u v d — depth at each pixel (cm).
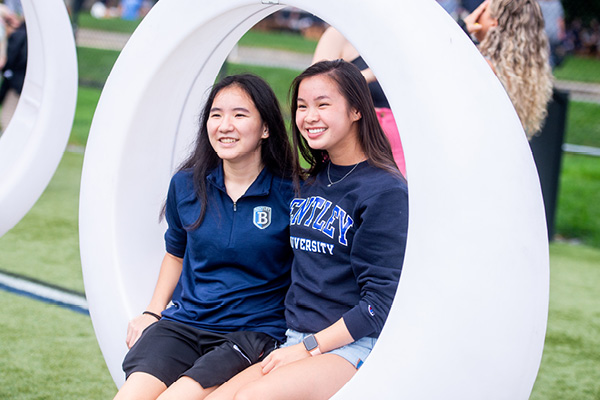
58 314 355
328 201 198
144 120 228
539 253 168
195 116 245
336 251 193
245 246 209
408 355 163
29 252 445
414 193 167
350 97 195
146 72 221
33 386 279
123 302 219
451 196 162
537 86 295
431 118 165
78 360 305
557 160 555
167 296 224
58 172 663
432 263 163
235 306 207
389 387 165
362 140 198
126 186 228
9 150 315
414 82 167
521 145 172
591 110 980
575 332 372
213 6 208
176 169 240
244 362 197
